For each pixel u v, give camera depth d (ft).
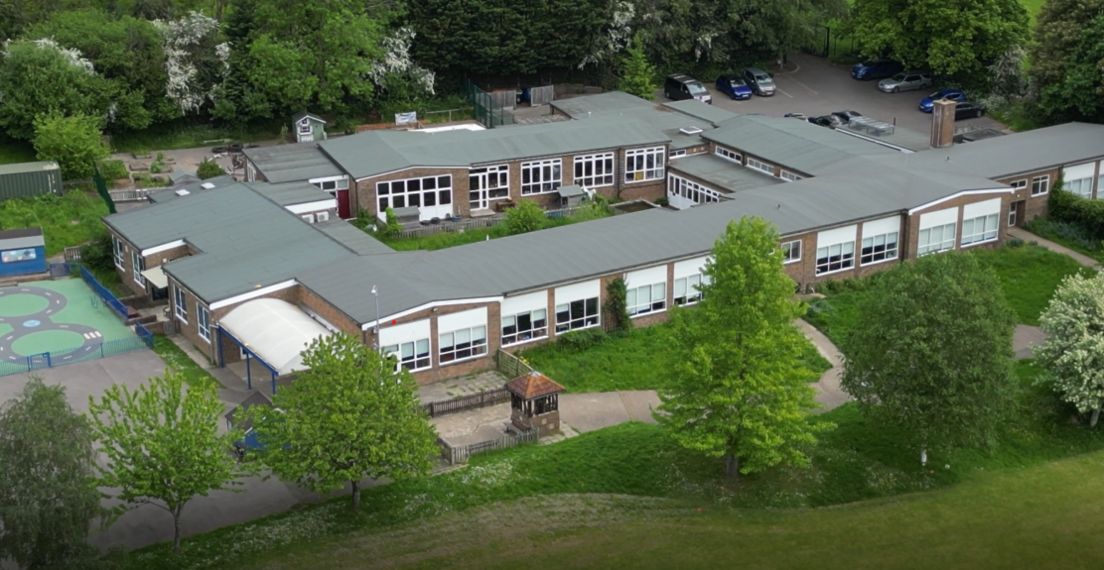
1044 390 208.64
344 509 168.66
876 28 373.40
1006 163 280.51
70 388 205.98
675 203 298.35
